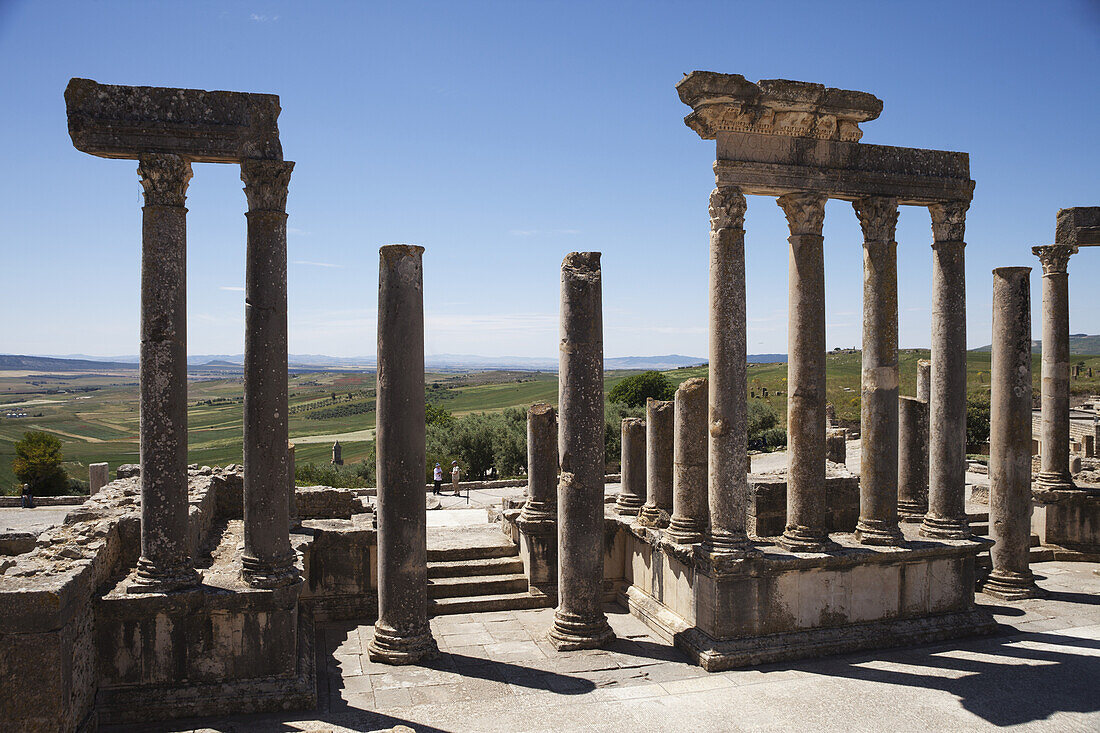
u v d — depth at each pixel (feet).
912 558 48.75
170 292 38.45
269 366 39.88
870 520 49.65
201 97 39.47
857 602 47.93
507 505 65.62
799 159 48.03
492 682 42.11
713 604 45.32
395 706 38.93
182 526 38.99
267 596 38.60
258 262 39.93
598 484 48.21
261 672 38.86
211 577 40.98
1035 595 57.00
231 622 38.50
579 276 47.85
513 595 56.24
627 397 215.31
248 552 39.81
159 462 38.17
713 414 46.06
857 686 41.47
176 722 36.73
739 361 45.75
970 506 80.79
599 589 48.52
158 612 37.47
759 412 200.85
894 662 45.03
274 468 39.91
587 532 47.75
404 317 44.09
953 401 51.52
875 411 49.55
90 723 34.86
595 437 47.91
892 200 49.57
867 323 50.19
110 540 40.98
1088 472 77.20
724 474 45.55
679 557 49.16
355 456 238.07
